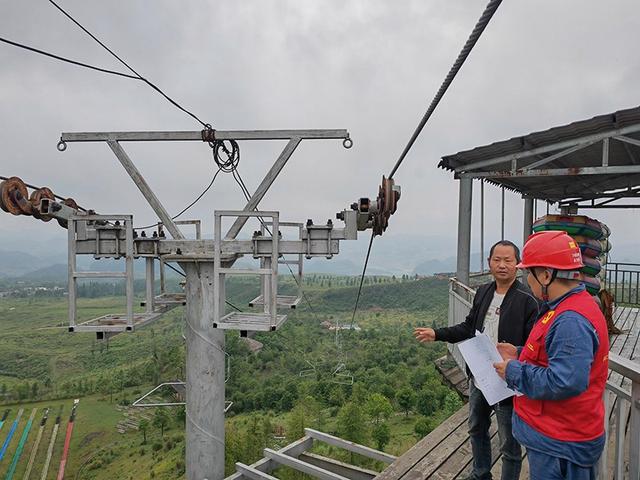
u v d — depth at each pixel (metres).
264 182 4.81
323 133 4.78
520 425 1.84
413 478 3.22
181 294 5.82
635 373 1.94
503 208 10.74
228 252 4.60
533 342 1.74
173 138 4.94
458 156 6.90
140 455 47.22
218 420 4.84
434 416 37.72
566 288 1.67
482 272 8.84
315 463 5.13
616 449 2.27
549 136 5.98
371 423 38.38
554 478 1.66
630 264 9.92
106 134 4.89
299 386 49.56
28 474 47.53
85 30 4.14
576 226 5.99
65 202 5.11
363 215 4.62
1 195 4.27
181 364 68.50
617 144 6.46
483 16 1.66
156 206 4.84
